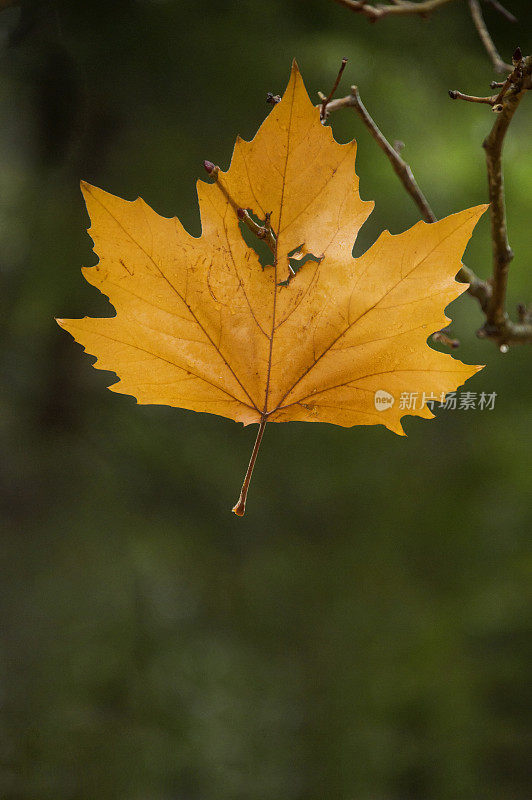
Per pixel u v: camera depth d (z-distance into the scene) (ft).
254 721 14.87
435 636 16.38
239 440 18.53
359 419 5.00
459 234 4.93
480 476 18.56
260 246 14.17
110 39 12.80
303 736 14.93
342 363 4.98
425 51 14.73
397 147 5.29
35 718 13.12
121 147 15.75
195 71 14.24
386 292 4.95
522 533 17.31
